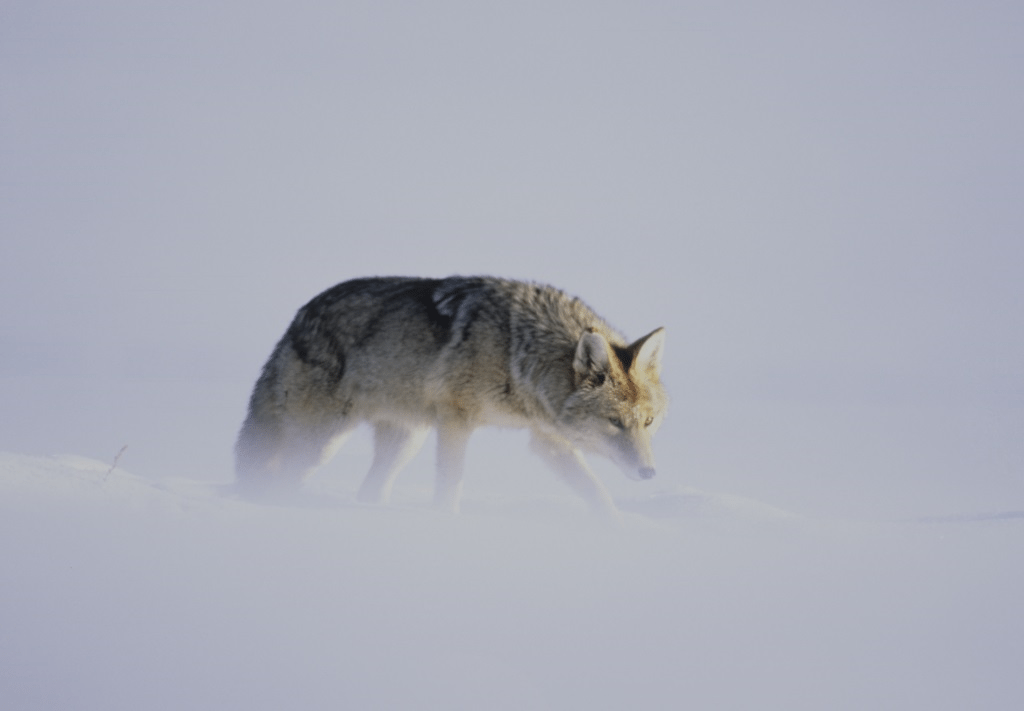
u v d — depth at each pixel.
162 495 14.03
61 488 13.70
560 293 19.92
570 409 18.39
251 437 20.81
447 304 19.30
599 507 18.72
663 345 19.00
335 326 20.08
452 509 18.97
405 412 19.59
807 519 18.03
